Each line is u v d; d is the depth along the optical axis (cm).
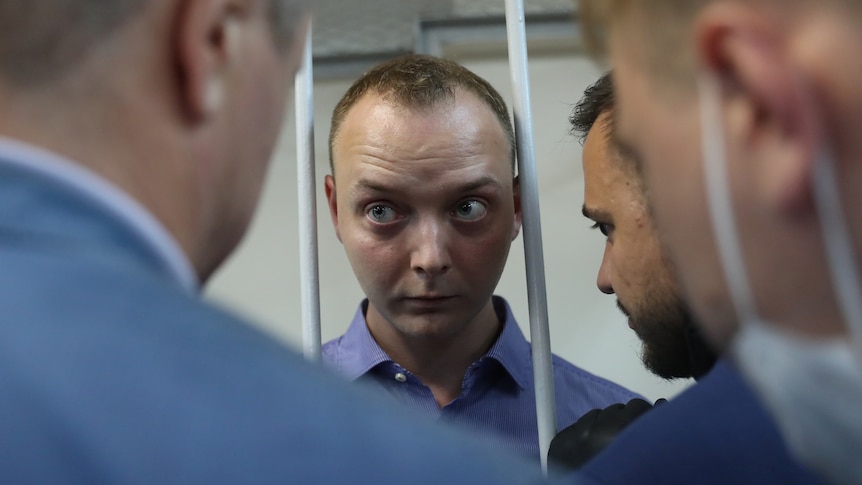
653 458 57
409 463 29
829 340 35
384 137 110
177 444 28
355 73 214
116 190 34
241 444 28
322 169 217
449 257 111
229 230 44
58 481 27
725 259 36
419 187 109
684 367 83
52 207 32
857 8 31
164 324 31
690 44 35
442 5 198
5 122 33
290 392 30
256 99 42
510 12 103
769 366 37
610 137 87
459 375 126
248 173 43
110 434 28
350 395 31
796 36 32
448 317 114
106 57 34
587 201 96
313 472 28
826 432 37
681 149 37
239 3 40
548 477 32
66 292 30
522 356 131
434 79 112
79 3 34
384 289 114
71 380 29
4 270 30
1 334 29
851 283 32
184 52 37
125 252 33
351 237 115
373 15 198
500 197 113
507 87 213
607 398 132
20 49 33
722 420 56
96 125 34
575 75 213
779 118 32
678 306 78
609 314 212
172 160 37
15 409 28
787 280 35
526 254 103
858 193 32
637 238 82
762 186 34
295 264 220
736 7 33
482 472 30
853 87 31
